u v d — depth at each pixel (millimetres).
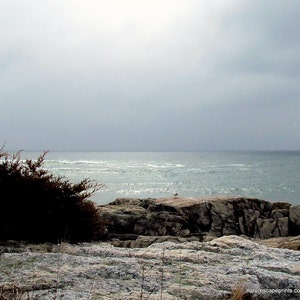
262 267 5199
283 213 12172
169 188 47688
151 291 4055
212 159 182375
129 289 4195
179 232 10781
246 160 168500
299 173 80312
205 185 52625
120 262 5191
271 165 119500
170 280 4512
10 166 7531
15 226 6801
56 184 7445
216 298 4059
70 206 7176
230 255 5816
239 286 4340
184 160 169125
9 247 6211
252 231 11602
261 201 12609
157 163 131500
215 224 11328
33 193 6984
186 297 4020
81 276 4570
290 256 5953
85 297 3883
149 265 5109
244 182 58062
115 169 86875
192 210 11391
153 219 10953
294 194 44406
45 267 4887
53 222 6949
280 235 11602
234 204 12078
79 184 7715
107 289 4172
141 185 50688
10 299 3764
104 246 6750
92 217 7547
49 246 6422
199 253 5828
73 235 7211
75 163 117062
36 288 4160
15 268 4832
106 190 43531
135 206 12180
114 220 10750
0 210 6727
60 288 4191
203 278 4586
